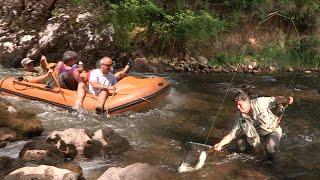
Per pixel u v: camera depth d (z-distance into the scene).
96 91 7.54
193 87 10.10
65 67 7.80
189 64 12.54
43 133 6.25
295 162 5.51
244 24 14.14
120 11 12.58
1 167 4.79
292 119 7.39
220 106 8.23
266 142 5.40
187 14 13.44
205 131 6.73
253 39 14.05
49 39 11.41
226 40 13.59
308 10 14.64
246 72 12.61
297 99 9.00
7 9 11.78
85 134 5.60
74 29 11.69
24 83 7.93
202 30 13.02
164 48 12.95
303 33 14.68
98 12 12.21
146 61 12.11
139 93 7.46
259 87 10.41
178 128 6.83
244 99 5.46
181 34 12.91
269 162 5.39
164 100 8.33
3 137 5.71
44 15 11.88
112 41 11.97
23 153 5.18
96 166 5.21
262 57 13.52
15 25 11.66
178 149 5.89
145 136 6.38
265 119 5.42
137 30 13.05
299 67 13.41
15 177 4.27
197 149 5.69
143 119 7.18
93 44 11.73
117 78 8.14
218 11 14.36
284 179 5.02
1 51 11.23
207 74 12.01
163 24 13.05
